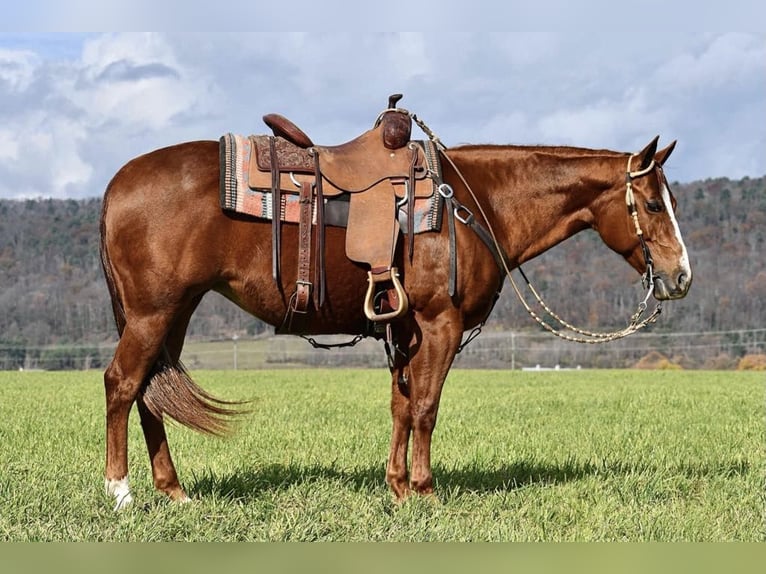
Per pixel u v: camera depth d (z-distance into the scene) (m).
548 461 8.12
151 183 5.66
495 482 7.04
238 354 42.66
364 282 5.90
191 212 5.63
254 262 5.76
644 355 44.94
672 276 6.34
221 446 8.87
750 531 5.75
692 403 14.97
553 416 12.62
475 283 6.10
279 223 5.71
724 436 10.20
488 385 20.75
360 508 5.88
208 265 5.69
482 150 6.52
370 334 6.19
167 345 5.98
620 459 8.27
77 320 52.59
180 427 9.94
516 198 6.45
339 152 5.95
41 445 8.81
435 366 5.98
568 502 6.29
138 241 5.62
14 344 49.44
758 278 56.66
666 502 6.48
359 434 9.91
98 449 8.66
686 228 65.69
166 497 5.92
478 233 6.10
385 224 5.79
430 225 5.91
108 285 5.88
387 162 5.99
